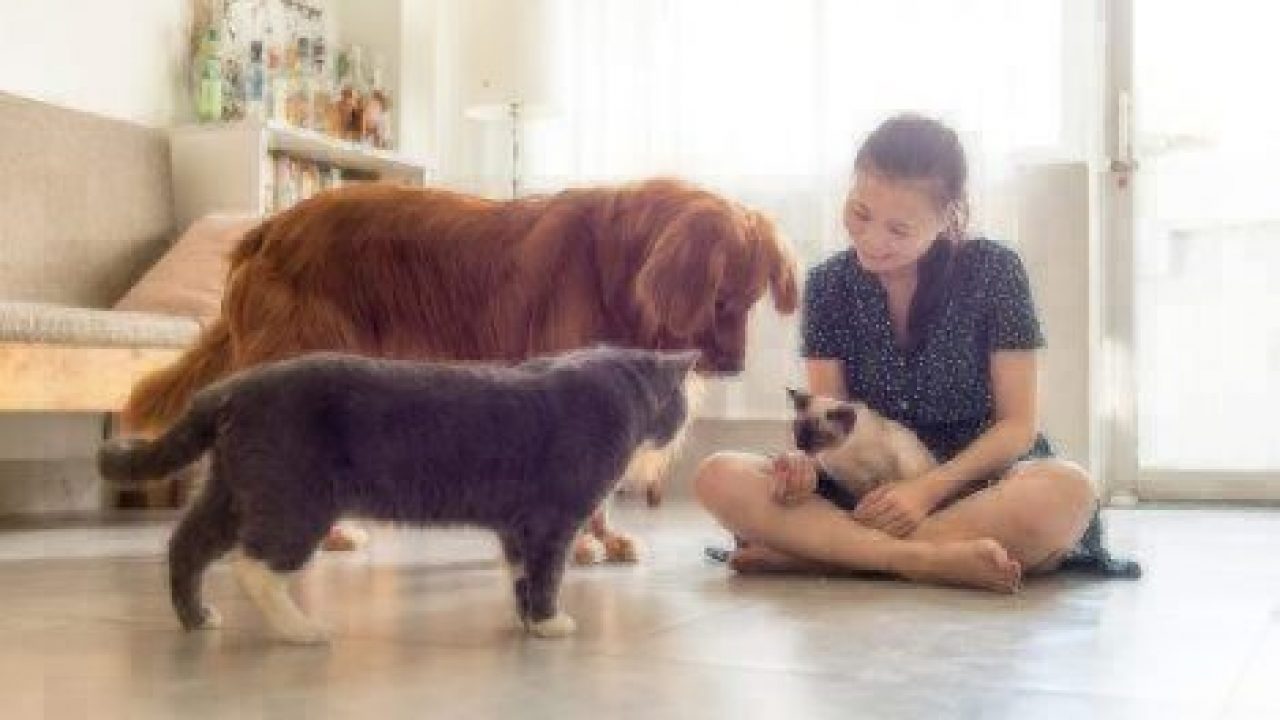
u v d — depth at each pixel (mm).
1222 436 4234
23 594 1872
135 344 2906
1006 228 4008
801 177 4250
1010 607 1722
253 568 1412
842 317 2199
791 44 4262
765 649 1419
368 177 4348
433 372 1424
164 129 3846
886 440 2037
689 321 2191
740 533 2074
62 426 3719
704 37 4359
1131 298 4191
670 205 2260
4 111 3326
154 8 4004
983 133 4035
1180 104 4219
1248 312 4195
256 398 1378
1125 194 4203
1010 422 2039
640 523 3197
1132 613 1680
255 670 1306
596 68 4469
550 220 2303
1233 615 1668
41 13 3639
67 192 3484
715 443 4383
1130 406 4184
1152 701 1185
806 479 1971
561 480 1454
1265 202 4156
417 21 4773
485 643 1457
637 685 1234
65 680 1262
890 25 4129
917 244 1938
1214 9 4180
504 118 4344
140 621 1614
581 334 2246
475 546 2520
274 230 2389
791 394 2109
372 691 1209
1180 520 3410
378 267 2305
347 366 1391
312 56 4367
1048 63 4035
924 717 1116
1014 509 1911
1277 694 1214
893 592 1857
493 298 2289
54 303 3424
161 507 3730
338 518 1401
